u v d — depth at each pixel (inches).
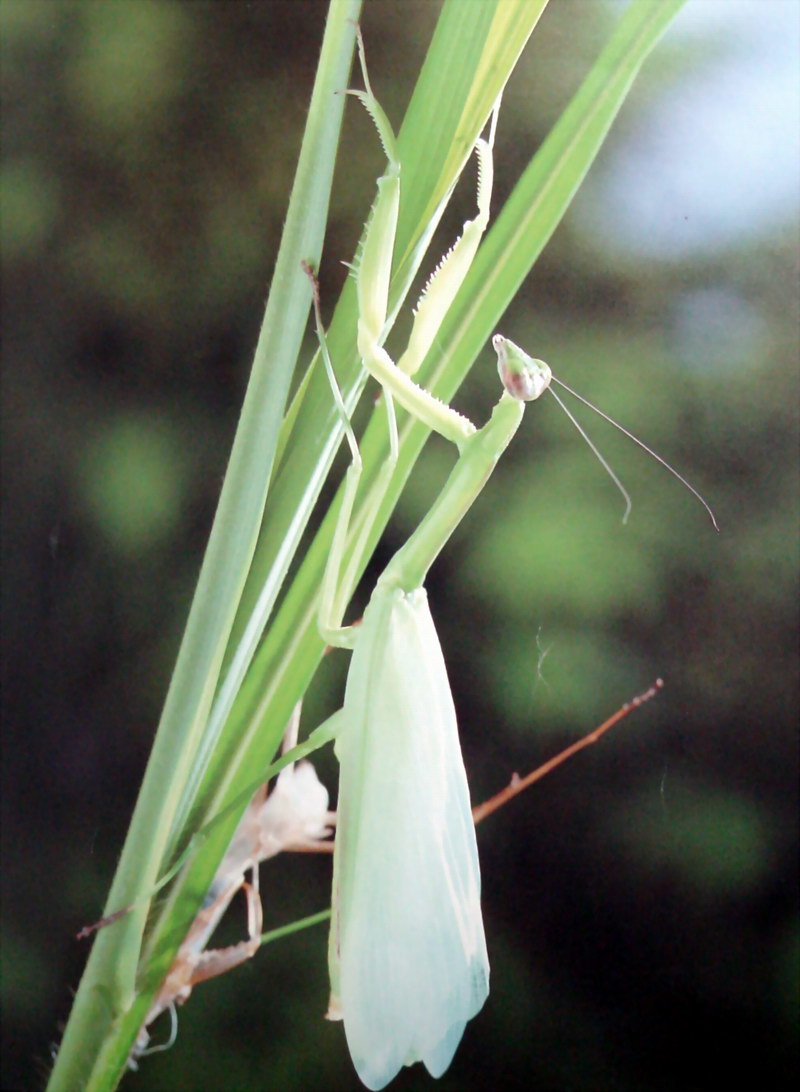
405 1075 21.2
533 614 21.5
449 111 19.1
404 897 19.4
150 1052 21.0
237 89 21.5
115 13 21.5
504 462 21.4
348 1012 19.3
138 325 21.5
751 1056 21.3
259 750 19.9
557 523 21.4
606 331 21.4
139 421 21.5
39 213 21.5
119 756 21.3
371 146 21.1
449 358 19.6
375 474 19.8
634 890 21.5
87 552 21.4
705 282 21.4
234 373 21.5
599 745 21.5
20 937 21.2
